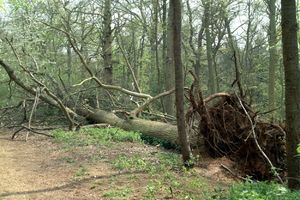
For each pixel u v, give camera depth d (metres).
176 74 9.09
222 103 11.38
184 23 31.62
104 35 23.25
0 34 17.66
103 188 7.94
